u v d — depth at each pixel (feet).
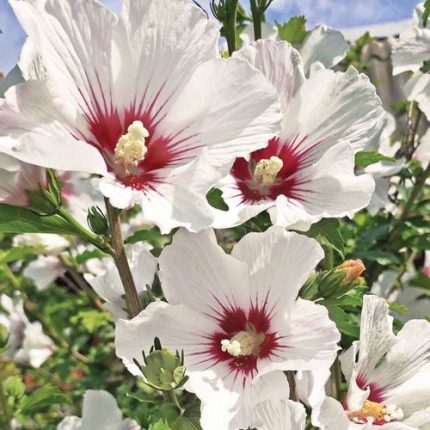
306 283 1.20
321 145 1.21
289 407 1.04
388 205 2.05
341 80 1.19
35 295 2.78
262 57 1.18
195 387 1.08
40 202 1.08
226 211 1.14
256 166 1.20
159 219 0.99
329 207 1.15
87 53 1.04
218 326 1.14
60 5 1.01
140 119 1.09
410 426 1.21
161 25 1.05
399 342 1.27
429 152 2.22
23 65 1.00
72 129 1.03
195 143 1.07
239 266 1.11
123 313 1.41
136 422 1.55
